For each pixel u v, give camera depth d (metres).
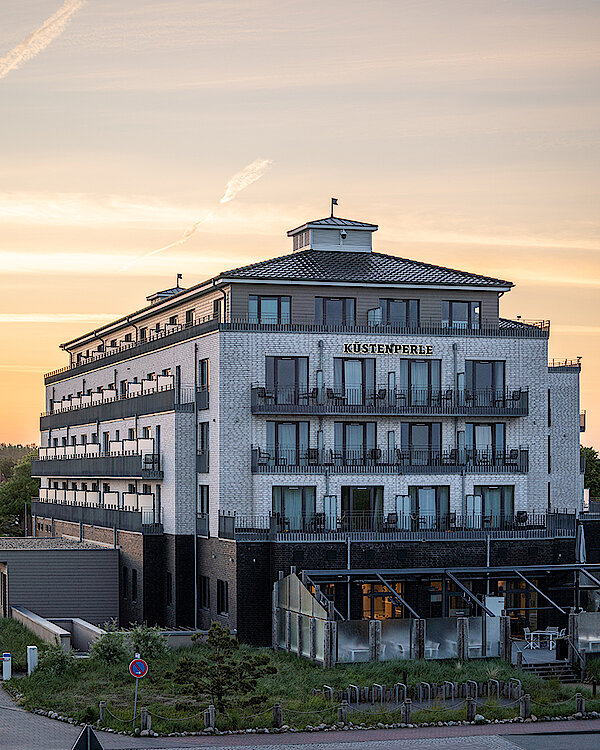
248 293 64.81
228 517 61.22
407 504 63.84
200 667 43.62
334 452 63.91
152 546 67.88
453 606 61.88
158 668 51.12
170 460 67.56
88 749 28.56
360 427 64.50
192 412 66.94
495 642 55.25
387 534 61.22
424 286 66.50
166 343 72.25
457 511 64.88
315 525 61.78
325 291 65.56
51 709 44.31
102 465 78.56
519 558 63.22
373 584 61.06
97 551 70.00
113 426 80.88
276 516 61.84
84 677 49.56
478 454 65.94
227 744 40.12
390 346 64.75
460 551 62.25
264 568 60.31
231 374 63.16
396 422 64.88
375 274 66.88
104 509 76.25
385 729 42.94
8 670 50.09
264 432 63.31
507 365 66.81
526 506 66.00
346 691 47.25
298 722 43.28
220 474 62.84
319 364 63.84
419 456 65.25
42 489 100.00
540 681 50.44
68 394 100.19
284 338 63.69
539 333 67.31
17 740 39.59
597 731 42.78
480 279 67.94
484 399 66.19
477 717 44.03
